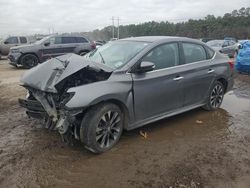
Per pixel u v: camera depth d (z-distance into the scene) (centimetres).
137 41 540
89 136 417
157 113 511
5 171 385
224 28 7794
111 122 443
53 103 418
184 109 566
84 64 441
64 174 380
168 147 460
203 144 473
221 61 640
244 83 1009
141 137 498
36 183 360
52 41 1571
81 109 404
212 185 358
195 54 588
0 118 595
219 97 654
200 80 583
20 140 481
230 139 496
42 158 420
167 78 512
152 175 378
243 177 376
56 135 501
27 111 465
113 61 497
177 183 361
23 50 1518
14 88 907
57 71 430
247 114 634
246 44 1195
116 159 420
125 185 357
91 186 355
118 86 442
